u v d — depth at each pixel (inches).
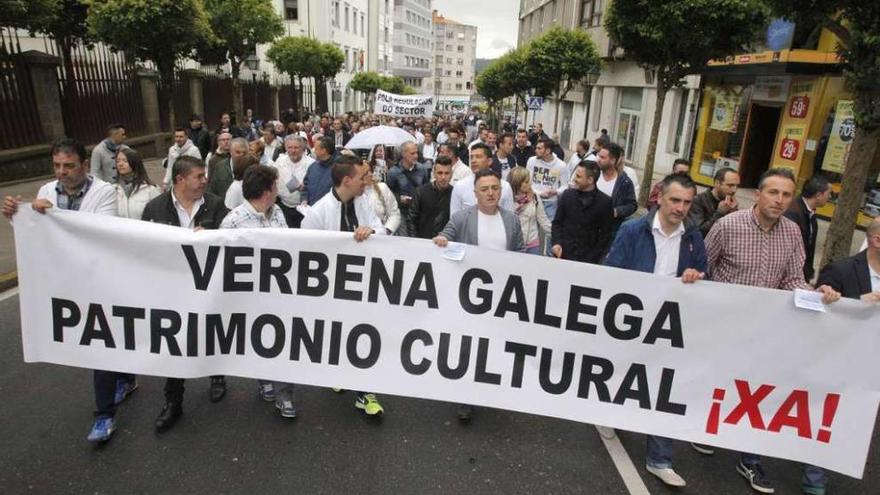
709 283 123.6
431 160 399.5
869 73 217.6
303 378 136.3
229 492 116.3
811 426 122.3
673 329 126.5
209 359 134.1
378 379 135.8
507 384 133.9
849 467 121.1
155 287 130.4
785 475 132.5
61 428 137.6
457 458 131.6
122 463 124.6
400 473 124.8
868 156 236.8
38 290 128.3
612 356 129.7
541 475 126.6
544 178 278.8
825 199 174.1
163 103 705.0
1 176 414.3
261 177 135.2
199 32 542.3
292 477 121.8
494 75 1435.8
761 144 596.4
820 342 120.1
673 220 123.1
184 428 139.4
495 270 131.0
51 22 446.9
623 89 973.8
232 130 504.4
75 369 169.6
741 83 605.6
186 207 139.2
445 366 134.6
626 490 122.8
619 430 146.8
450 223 150.3
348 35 1946.4
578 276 128.5
